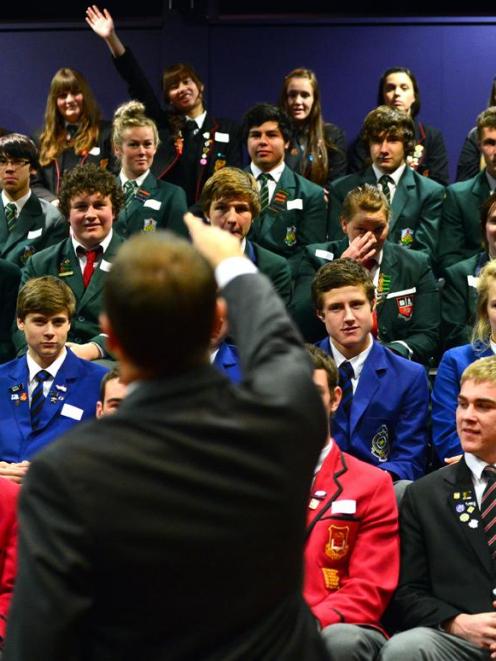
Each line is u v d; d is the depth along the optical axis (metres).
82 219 5.33
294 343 1.70
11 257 6.05
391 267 5.27
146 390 1.60
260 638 1.58
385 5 7.86
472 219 5.96
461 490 3.66
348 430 4.40
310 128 6.80
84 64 7.93
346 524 3.63
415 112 7.04
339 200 6.15
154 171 6.88
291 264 6.03
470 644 3.43
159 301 1.57
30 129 8.00
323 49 7.77
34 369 4.57
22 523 1.53
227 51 7.84
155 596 1.53
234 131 7.02
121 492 1.52
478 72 7.70
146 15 8.04
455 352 4.58
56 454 1.54
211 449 1.57
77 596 1.50
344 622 3.47
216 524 1.55
